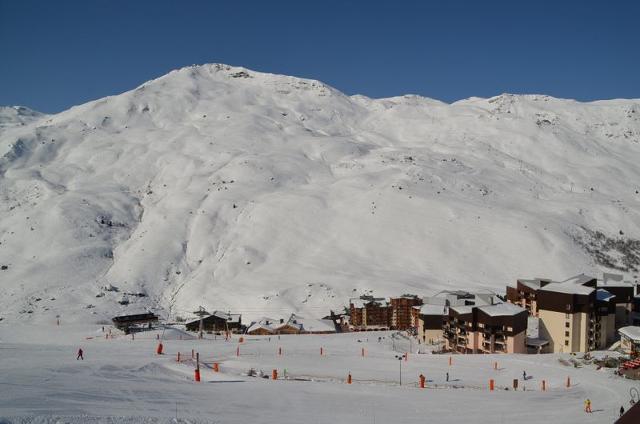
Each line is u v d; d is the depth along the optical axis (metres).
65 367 52.44
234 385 50.25
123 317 104.56
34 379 43.03
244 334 107.06
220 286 147.62
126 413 31.84
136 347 79.69
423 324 99.00
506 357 75.50
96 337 95.12
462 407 45.09
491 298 91.12
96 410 31.81
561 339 85.75
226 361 69.12
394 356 78.62
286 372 63.09
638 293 106.38
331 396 47.38
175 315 132.88
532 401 48.97
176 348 79.69
